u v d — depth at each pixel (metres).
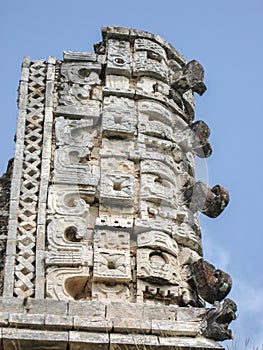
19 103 15.44
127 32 16.86
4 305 12.55
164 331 12.45
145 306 12.84
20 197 14.10
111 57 16.36
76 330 12.26
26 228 13.77
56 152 14.74
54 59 16.27
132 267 13.60
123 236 13.83
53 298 12.98
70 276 13.28
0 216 14.16
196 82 16.45
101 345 12.09
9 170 15.01
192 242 14.30
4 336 11.92
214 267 13.75
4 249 13.69
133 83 16.20
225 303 12.82
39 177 14.40
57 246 13.55
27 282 13.15
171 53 17.11
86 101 15.66
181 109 16.33
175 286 13.59
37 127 15.14
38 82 15.85
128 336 12.28
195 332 12.55
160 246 13.84
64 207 14.05
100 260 13.46
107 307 12.73
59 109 15.39
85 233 13.83
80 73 16.09
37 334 12.04
